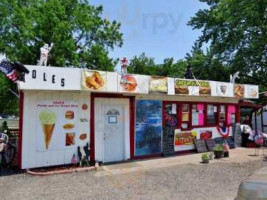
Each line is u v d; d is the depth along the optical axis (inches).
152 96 537.0
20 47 997.2
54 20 1047.0
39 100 419.2
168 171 423.8
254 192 153.9
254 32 1107.3
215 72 1231.5
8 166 429.7
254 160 518.3
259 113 828.0
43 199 293.6
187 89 543.5
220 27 1230.3
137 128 517.3
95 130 469.7
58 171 405.1
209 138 627.5
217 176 395.5
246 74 1135.0
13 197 299.7
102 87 433.1
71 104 445.7
